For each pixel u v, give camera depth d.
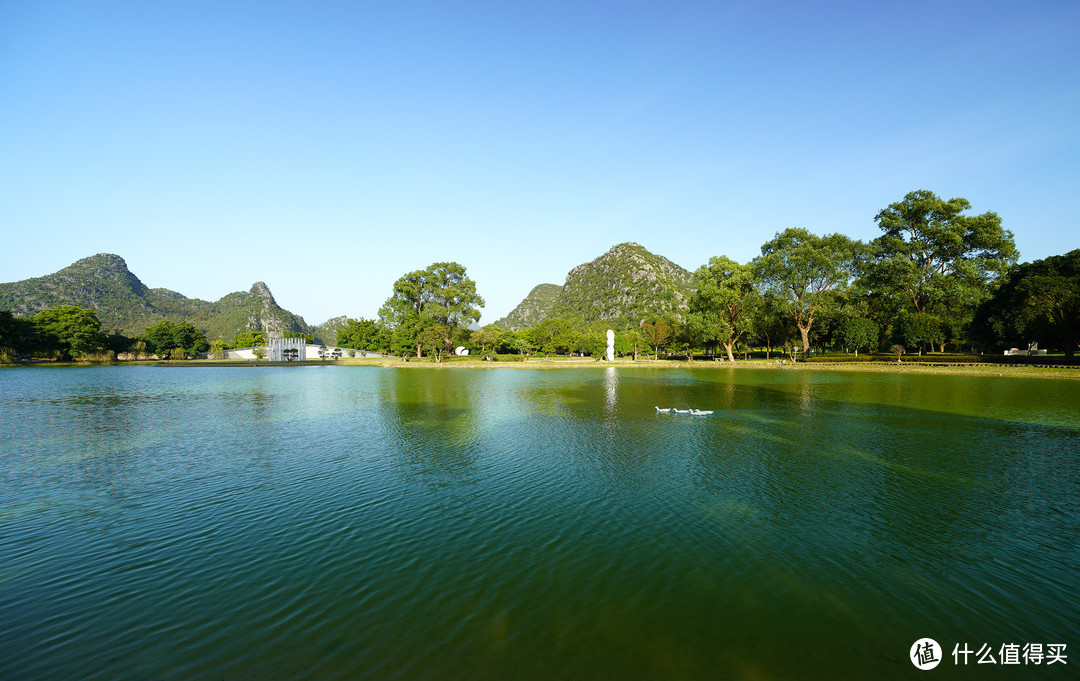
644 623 10.07
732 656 8.98
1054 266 63.91
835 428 29.70
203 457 24.31
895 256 82.50
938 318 77.81
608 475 20.69
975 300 77.56
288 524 15.60
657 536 14.47
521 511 16.62
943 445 24.97
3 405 44.28
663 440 27.20
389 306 132.50
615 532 14.80
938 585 11.57
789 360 96.56
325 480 20.31
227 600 11.12
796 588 11.46
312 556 13.34
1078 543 13.69
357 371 94.88
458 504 17.36
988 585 11.55
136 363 125.56
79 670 8.75
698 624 10.03
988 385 49.50
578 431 30.03
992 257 81.25
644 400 44.22
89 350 123.62
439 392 53.22
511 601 10.98
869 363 77.75
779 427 30.33
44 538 14.61
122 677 8.55
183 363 126.81
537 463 22.72
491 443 27.02
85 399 48.91
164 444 27.34
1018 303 63.44
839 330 89.69
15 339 110.31
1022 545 13.60
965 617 10.27
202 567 12.75
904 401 40.09
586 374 77.38
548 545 13.92
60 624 10.23
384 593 11.37
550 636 9.63
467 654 9.09
